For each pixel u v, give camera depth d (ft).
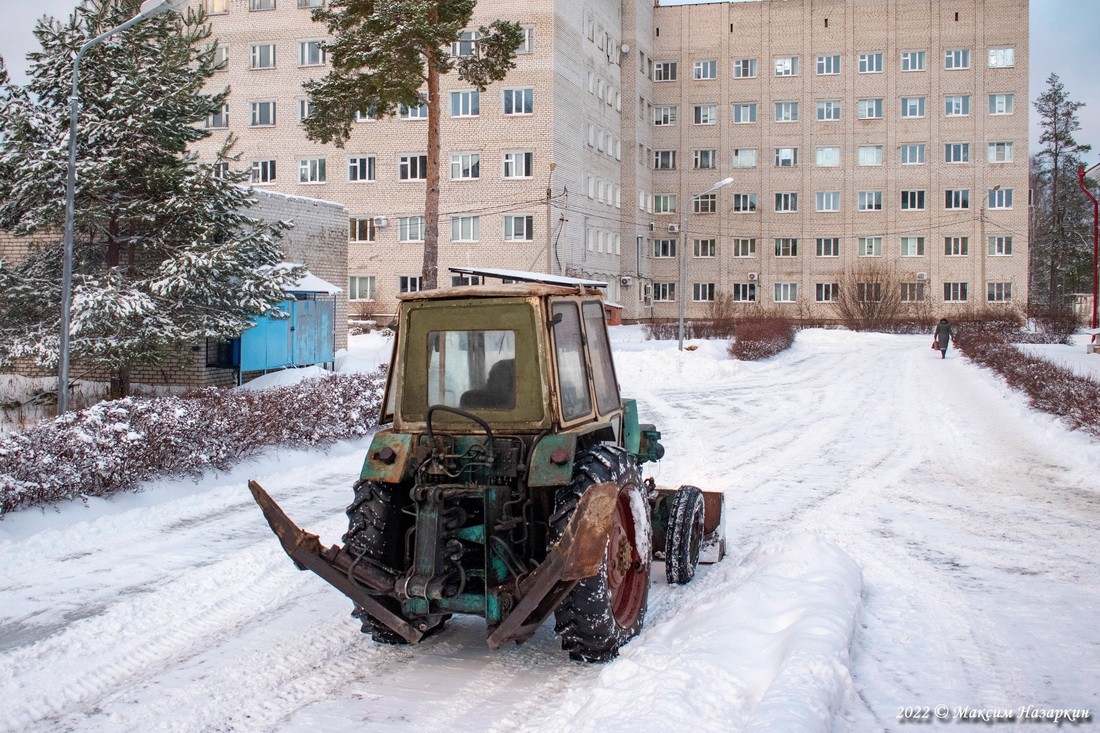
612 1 176.04
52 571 23.29
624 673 15.37
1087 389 54.03
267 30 154.20
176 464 34.17
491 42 77.56
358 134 151.94
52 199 47.62
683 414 62.39
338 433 45.47
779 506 32.53
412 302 18.15
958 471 39.99
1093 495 34.24
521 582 15.53
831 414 61.82
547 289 17.79
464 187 148.77
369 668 16.81
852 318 182.80
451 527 16.25
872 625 18.75
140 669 16.74
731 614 18.03
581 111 158.71
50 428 31.68
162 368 62.08
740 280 201.16
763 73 199.00
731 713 13.61
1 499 26.96
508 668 16.80
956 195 192.75
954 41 191.83
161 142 51.44
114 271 48.80
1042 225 254.47
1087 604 20.36
